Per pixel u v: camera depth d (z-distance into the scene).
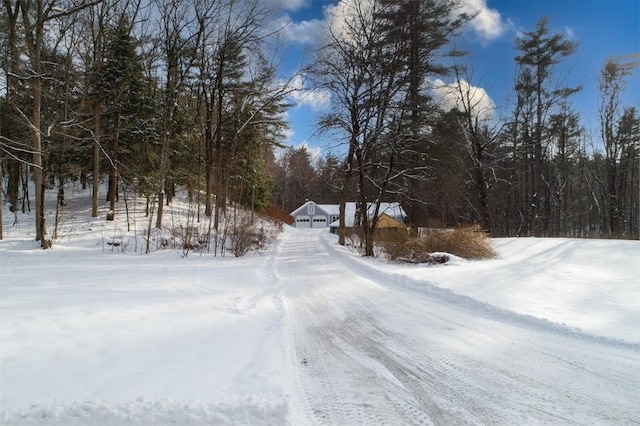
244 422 2.89
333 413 3.24
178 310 6.14
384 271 10.54
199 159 26.41
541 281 9.05
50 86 17.41
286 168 75.38
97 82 18.69
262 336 5.12
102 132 20.61
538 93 27.66
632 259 12.23
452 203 27.09
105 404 2.94
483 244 14.48
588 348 4.71
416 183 21.03
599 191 37.25
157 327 5.14
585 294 7.58
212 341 4.73
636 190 34.00
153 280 8.86
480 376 3.99
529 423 3.10
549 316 5.91
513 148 29.88
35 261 12.20
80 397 3.06
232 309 6.50
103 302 6.34
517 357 4.49
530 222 30.42
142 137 20.91
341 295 8.07
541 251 15.33
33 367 3.60
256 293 8.04
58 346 4.19
